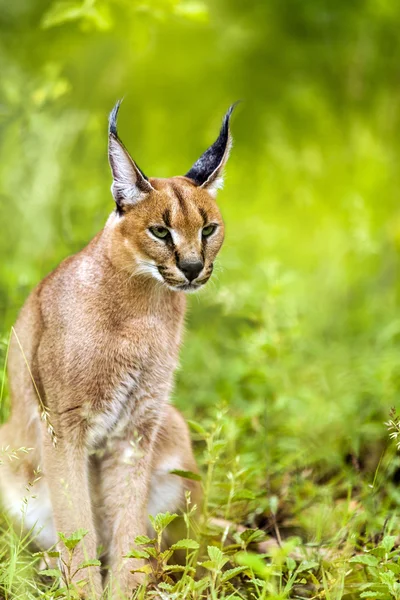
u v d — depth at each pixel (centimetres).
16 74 1368
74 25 1407
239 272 1434
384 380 1168
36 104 1328
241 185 2100
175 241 831
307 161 2091
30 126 1316
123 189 837
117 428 862
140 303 842
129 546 855
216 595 719
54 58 1541
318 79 2086
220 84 2073
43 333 855
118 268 834
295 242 2041
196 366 1248
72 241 1210
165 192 838
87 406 838
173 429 906
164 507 897
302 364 1307
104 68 1728
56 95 1364
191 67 2017
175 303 873
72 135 1423
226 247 1410
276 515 950
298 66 2062
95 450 866
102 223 1233
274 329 1264
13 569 749
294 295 1571
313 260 1927
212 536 846
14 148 1321
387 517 905
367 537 880
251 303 1326
